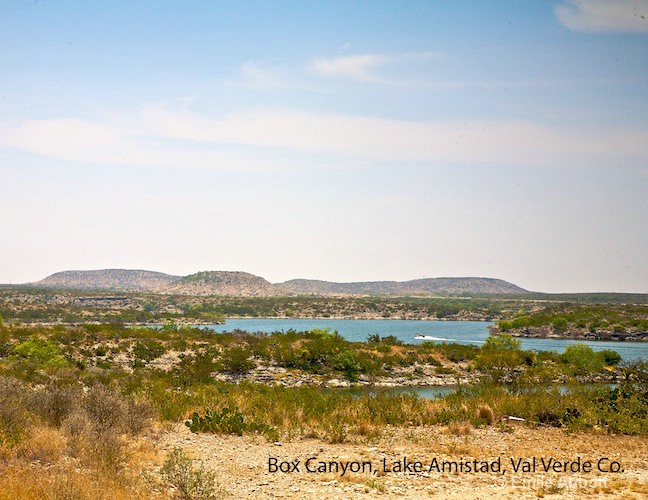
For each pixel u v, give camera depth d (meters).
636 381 25.86
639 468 14.45
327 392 37.69
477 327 170.12
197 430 18.42
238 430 18.36
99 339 52.81
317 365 46.88
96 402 17.42
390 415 21.50
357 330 146.00
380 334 126.56
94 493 10.40
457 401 24.06
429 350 54.59
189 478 11.46
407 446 17.03
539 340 114.88
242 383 31.62
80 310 155.25
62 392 17.58
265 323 194.50
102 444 13.48
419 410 22.47
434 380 44.75
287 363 46.59
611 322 125.62
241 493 11.77
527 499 11.27
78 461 12.83
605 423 20.23
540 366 47.16
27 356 42.28
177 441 16.80
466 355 52.81
